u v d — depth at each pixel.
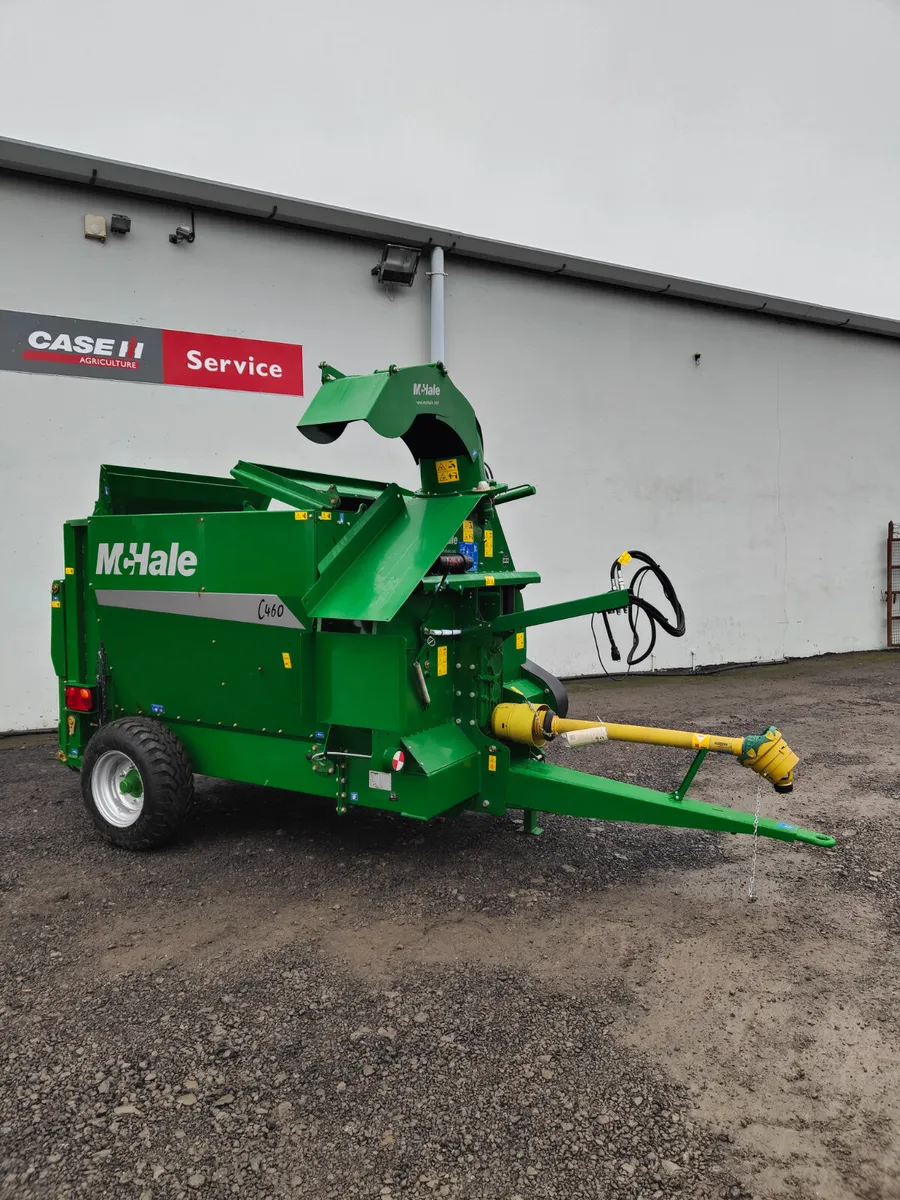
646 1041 2.48
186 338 7.13
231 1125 2.12
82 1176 1.95
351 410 3.32
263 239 7.41
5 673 6.64
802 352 10.70
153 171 6.70
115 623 4.28
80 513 6.80
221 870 3.80
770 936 3.17
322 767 3.61
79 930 3.21
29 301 6.54
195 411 7.21
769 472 10.51
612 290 9.20
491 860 3.92
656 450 9.61
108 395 6.86
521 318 8.68
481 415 8.52
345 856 3.96
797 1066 2.37
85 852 4.04
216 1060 2.39
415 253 7.77
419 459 4.03
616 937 3.16
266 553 3.66
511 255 8.33
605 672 9.32
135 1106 2.19
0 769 5.65
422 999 2.71
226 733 4.00
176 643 4.05
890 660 10.76
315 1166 1.99
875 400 11.44
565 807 3.61
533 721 3.67
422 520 3.69
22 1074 2.32
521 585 4.10
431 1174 1.96
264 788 5.09
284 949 3.05
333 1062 2.38
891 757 5.78
